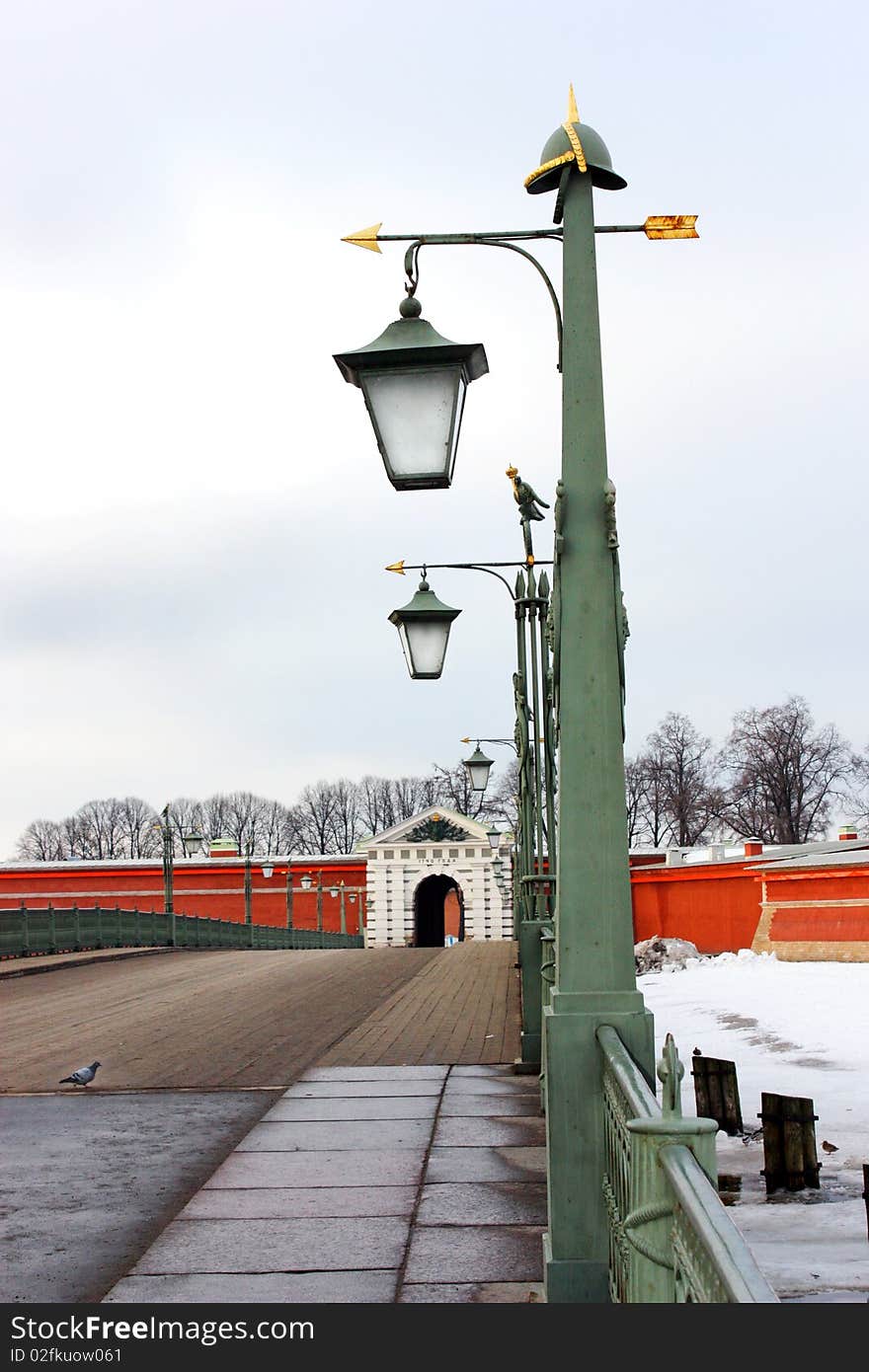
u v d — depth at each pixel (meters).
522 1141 10.07
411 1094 12.41
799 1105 9.19
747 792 85.62
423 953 41.06
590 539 5.44
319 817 134.00
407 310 5.98
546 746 12.04
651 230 5.68
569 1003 5.21
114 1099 12.68
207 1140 10.55
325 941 70.56
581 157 5.60
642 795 94.88
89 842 137.50
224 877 81.00
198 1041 17.42
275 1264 6.92
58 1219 8.11
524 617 14.97
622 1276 4.29
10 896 80.50
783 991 24.92
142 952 40.00
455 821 82.31
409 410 5.92
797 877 34.09
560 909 5.29
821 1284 6.85
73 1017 21.16
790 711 85.12
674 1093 3.31
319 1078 13.68
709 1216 2.71
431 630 13.91
